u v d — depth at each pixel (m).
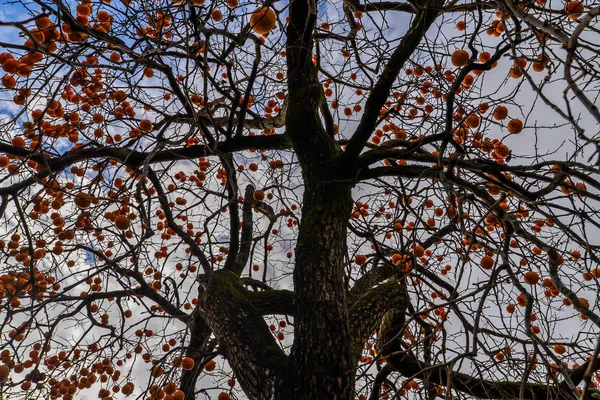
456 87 2.68
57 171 2.96
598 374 3.55
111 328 3.93
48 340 3.35
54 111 3.29
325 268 2.91
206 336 4.21
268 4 2.35
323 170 3.38
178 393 2.98
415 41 2.92
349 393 2.47
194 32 2.74
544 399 3.35
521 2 2.35
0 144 3.04
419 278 2.40
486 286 2.04
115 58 3.52
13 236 3.71
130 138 3.52
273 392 2.58
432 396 2.71
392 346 4.11
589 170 2.41
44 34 2.50
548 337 2.16
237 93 3.53
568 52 1.19
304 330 2.68
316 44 3.91
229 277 3.77
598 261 2.24
